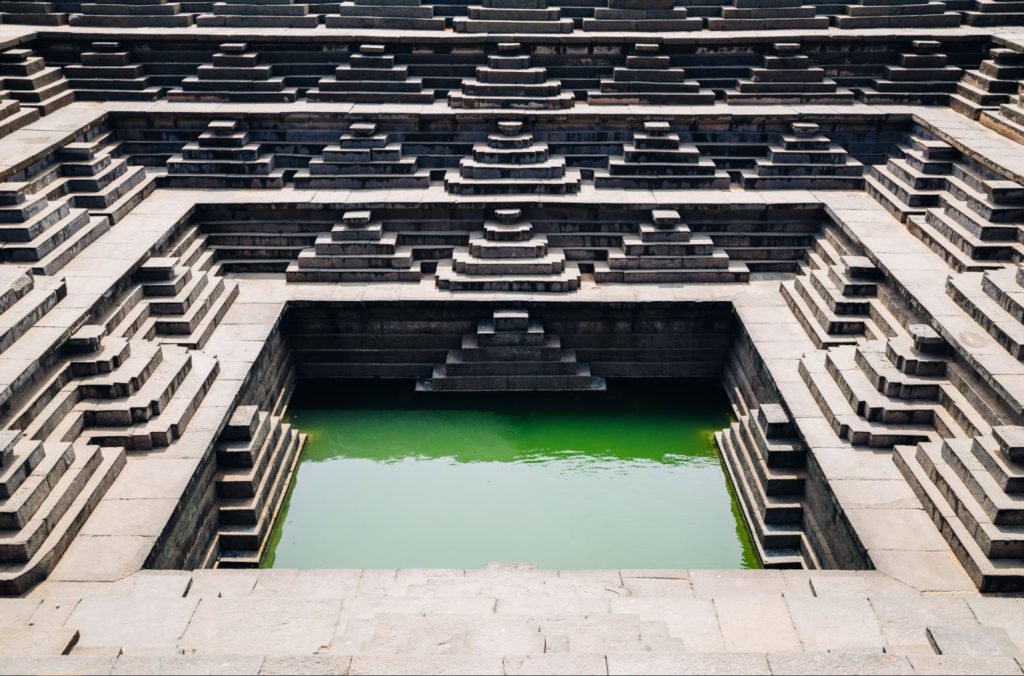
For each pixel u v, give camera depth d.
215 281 19.58
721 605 11.26
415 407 19.98
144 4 23.88
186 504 13.92
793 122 22.45
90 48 23.59
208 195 21.56
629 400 20.14
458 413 19.80
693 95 23.02
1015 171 18.28
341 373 20.69
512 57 22.89
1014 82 22.05
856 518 13.28
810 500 14.98
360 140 21.75
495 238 20.61
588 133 22.52
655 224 20.77
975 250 17.75
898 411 14.91
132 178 21.16
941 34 23.42
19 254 17.28
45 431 13.98
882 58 23.73
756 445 16.28
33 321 15.30
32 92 22.03
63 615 10.92
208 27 23.98
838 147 22.31
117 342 15.76
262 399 18.16
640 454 18.47
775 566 15.10
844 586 12.08
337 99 23.05
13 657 9.20
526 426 19.38
